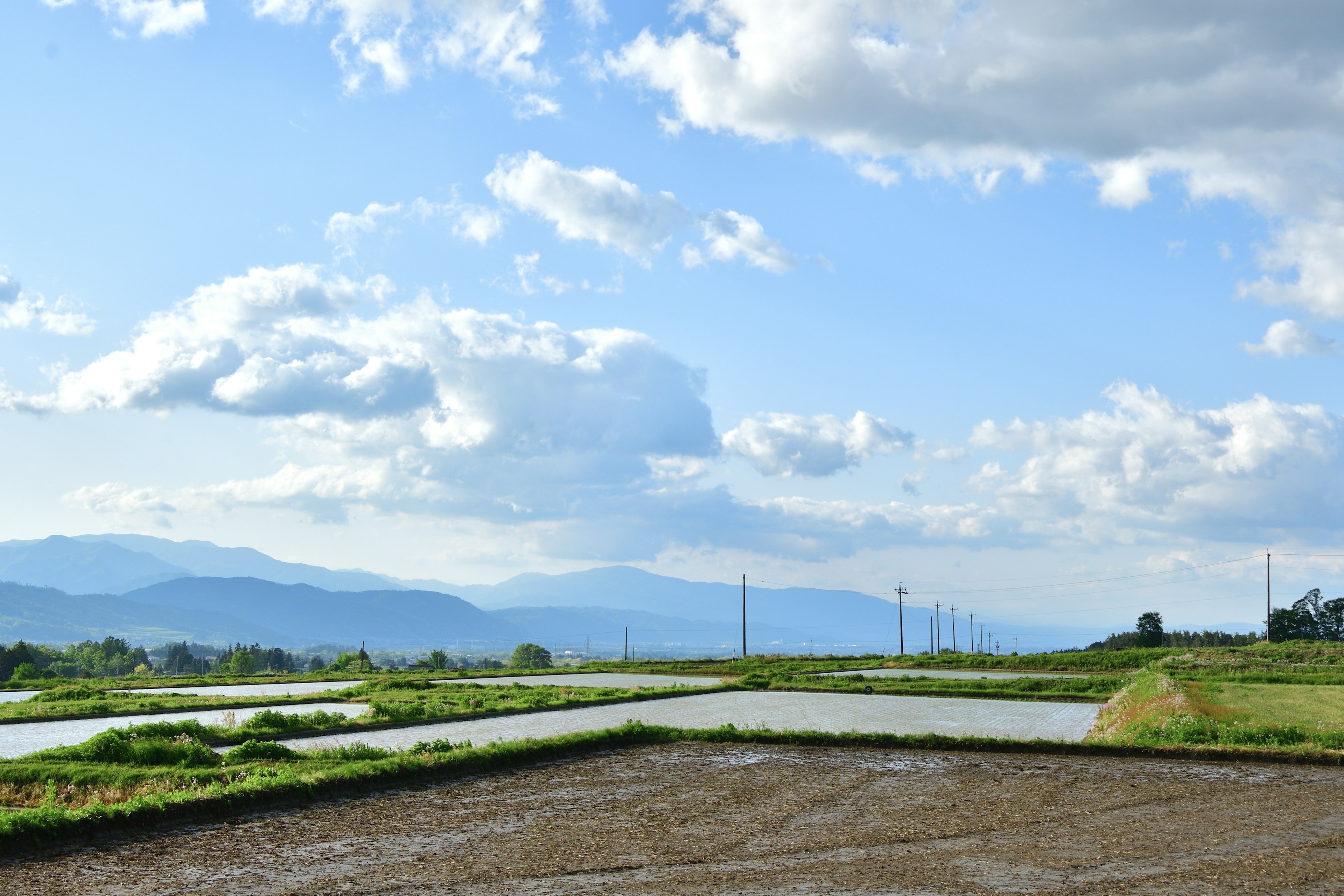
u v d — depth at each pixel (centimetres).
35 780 2239
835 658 10912
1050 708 4691
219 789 1877
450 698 5319
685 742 3038
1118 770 2350
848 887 1256
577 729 3731
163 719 4388
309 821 1722
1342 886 1259
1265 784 2123
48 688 7656
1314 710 3847
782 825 1677
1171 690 4009
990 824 1672
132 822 1633
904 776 2281
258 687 7188
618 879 1302
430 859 1430
